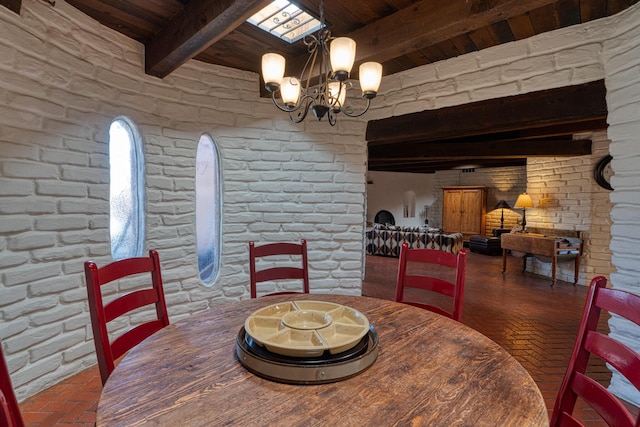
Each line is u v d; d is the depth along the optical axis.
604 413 0.94
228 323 1.35
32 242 1.86
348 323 1.24
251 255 1.96
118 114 2.31
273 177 3.02
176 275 2.70
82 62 2.08
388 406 0.83
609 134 1.99
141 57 2.43
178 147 2.67
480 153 5.01
